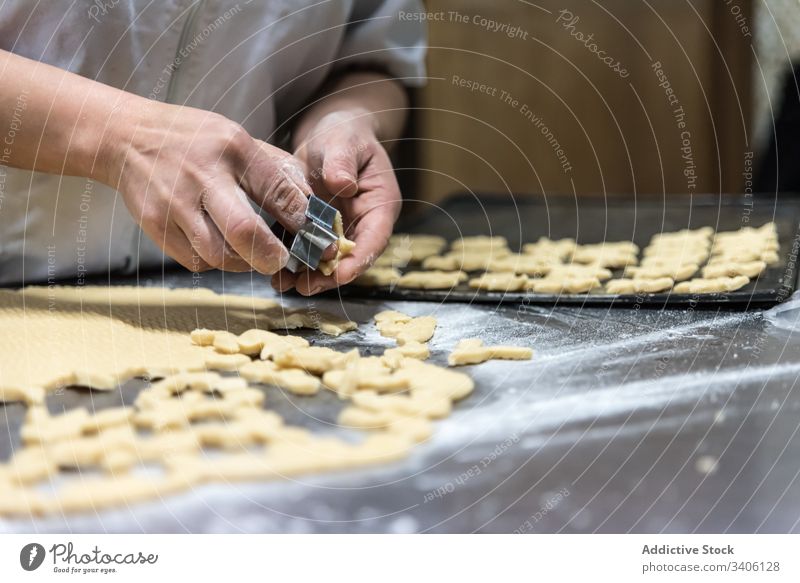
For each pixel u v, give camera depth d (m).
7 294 1.03
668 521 0.57
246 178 0.89
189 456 0.63
